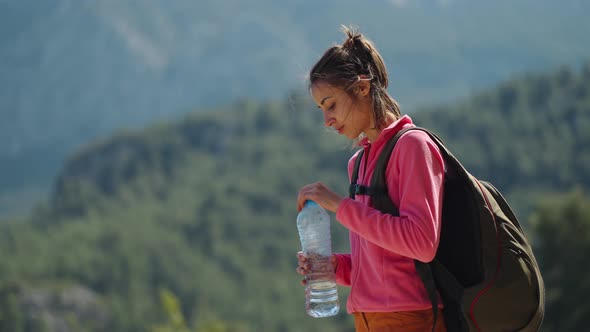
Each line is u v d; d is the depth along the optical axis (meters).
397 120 2.82
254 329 120.75
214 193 175.75
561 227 25.28
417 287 2.72
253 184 178.00
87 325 116.19
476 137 156.00
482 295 2.56
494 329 2.59
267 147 199.75
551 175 138.12
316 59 2.92
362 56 2.86
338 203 2.77
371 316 2.81
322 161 186.25
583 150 142.00
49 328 113.75
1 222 175.50
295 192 178.38
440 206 2.64
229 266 148.25
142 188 198.88
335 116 2.86
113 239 149.12
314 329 111.38
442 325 2.71
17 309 113.50
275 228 166.62
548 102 159.50
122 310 120.94
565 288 23.33
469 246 2.63
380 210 2.77
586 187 132.00
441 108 167.88
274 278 143.00
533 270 2.60
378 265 2.77
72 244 147.88
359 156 2.99
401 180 2.69
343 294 56.53
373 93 2.85
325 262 3.06
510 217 2.76
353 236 3.00
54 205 189.38
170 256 143.88
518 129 154.88
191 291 132.25
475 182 2.66
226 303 129.38
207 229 160.00
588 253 24.05
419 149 2.66
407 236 2.57
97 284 131.75
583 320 21.95
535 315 2.60
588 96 156.75
